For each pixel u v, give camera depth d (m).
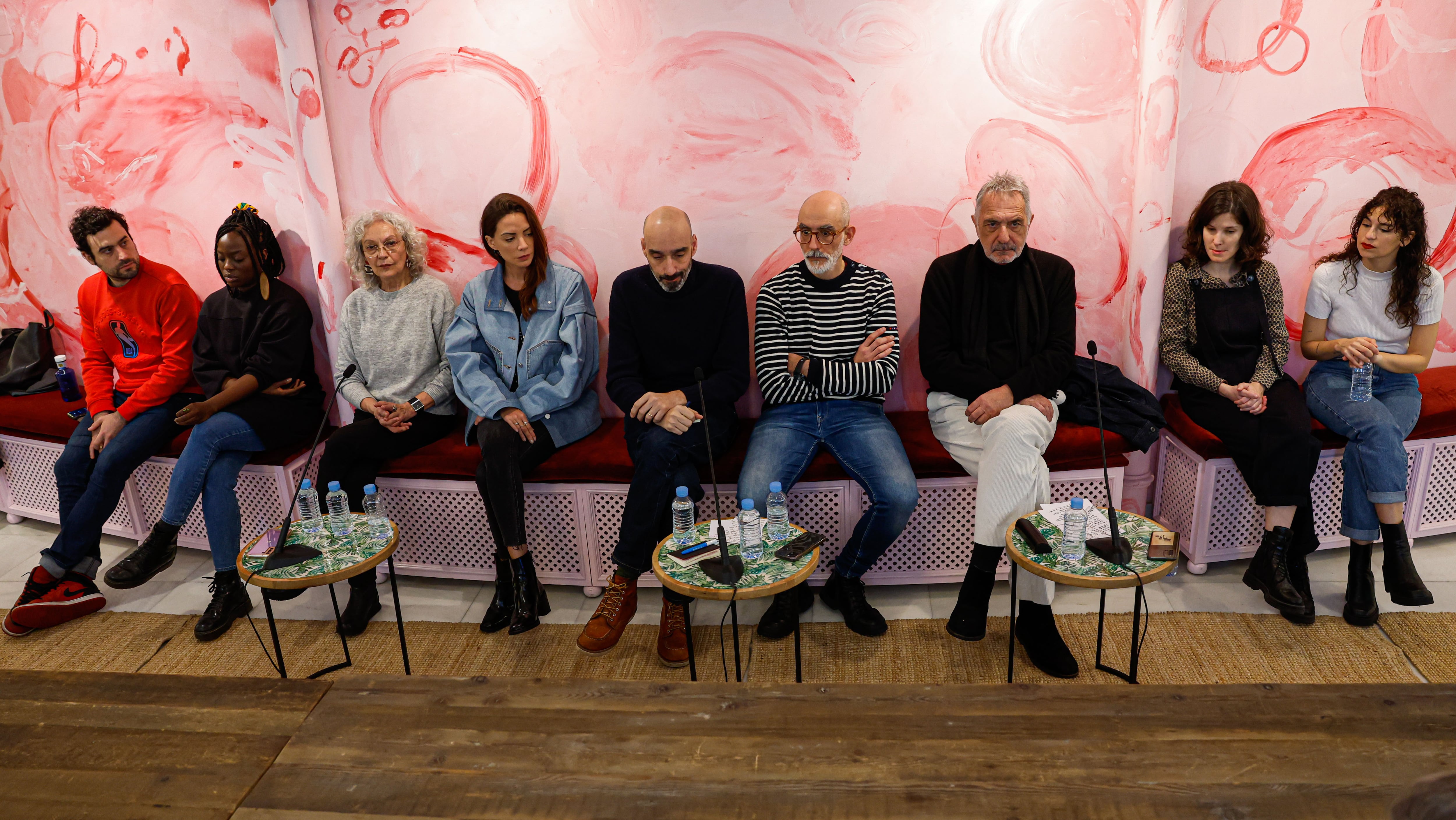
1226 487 2.76
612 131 2.93
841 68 2.81
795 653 2.32
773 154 2.91
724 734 1.26
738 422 2.93
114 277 3.09
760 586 1.96
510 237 2.73
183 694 1.42
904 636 2.59
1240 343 2.73
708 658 2.52
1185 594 2.74
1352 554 2.57
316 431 3.18
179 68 3.13
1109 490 2.02
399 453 2.90
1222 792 1.12
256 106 3.09
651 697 1.35
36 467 3.50
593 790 1.18
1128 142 2.83
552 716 1.32
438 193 3.08
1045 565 1.97
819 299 2.76
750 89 2.85
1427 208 2.94
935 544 2.83
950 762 1.19
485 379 2.83
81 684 1.45
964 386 2.67
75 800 1.22
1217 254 2.69
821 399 2.79
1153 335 2.87
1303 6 2.74
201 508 3.21
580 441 2.92
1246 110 2.84
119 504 3.32
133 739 1.33
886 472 2.55
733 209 2.97
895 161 2.89
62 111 3.32
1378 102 2.82
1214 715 1.25
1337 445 2.68
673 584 2.00
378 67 2.97
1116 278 2.97
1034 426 2.50
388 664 2.58
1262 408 2.62
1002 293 2.73
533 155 2.99
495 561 2.84
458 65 2.94
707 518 2.78
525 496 2.85
